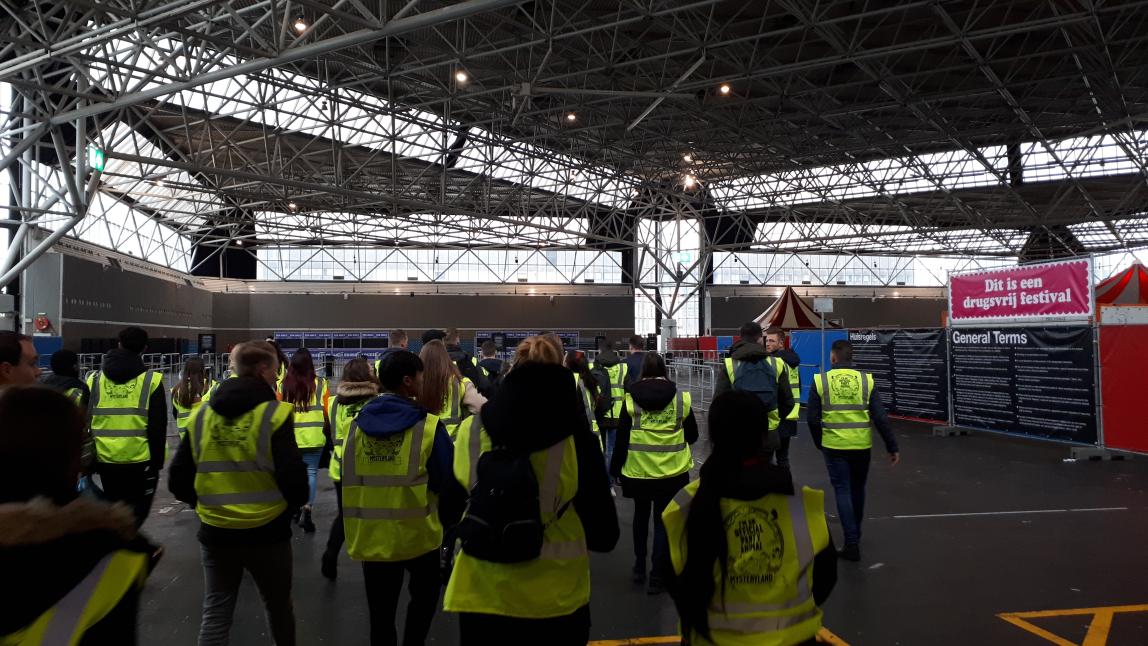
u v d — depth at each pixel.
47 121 16.75
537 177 35.84
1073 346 11.37
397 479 3.27
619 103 25.38
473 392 5.13
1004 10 19.16
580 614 2.51
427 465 3.31
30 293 22.48
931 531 6.68
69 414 1.43
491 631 2.41
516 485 2.36
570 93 19.30
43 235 22.80
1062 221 38.72
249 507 3.34
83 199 18.53
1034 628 4.38
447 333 7.30
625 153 30.73
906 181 37.28
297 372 6.71
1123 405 10.64
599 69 19.41
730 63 19.48
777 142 30.16
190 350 31.98
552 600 2.41
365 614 4.64
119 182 29.92
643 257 48.34
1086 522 7.01
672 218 48.56
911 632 4.33
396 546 3.24
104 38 12.67
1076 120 26.19
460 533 2.42
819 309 17.09
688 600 2.21
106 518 1.30
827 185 37.59
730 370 6.37
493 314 45.62
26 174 22.08
